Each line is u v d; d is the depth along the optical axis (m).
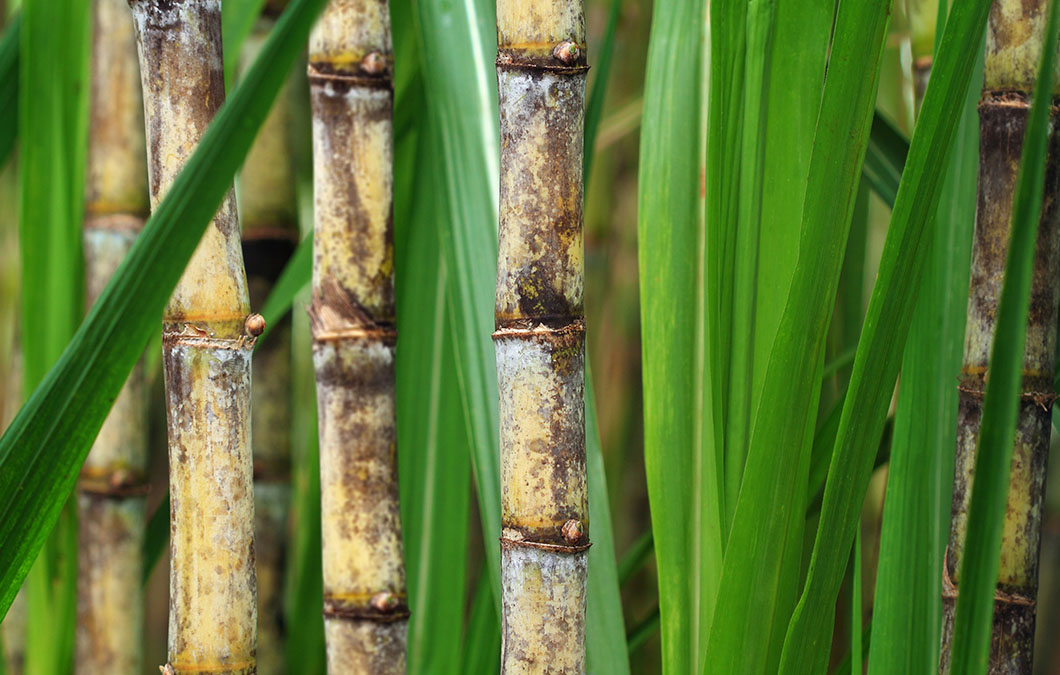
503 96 1.16
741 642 1.17
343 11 1.16
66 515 1.32
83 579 1.33
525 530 1.16
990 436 1.12
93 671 1.32
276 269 1.38
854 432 1.16
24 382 1.30
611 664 1.22
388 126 1.17
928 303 1.21
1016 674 1.19
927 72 1.26
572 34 1.15
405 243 1.31
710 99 1.16
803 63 1.18
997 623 1.19
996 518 1.12
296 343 1.79
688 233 1.20
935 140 1.13
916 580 1.21
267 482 1.40
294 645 1.36
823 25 1.18
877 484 1.46
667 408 1.20
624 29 1.85
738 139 1.19
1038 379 1.18
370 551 1.17
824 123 1.14
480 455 1.24
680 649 1.20
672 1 1.21
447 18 1.25
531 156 1.15
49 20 1.28
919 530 1.21
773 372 1.15
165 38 1.16
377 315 1.17
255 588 1.18
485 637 1.31
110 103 1.31
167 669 1.17
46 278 1.29
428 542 1.30
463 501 1.31
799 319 1.15
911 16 1.27
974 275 1.19
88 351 1.12
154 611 1.96
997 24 1.18
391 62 1.17
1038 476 1.19
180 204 1.11
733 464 1.20
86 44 1.29
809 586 1.16
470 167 1.24
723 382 1.20
